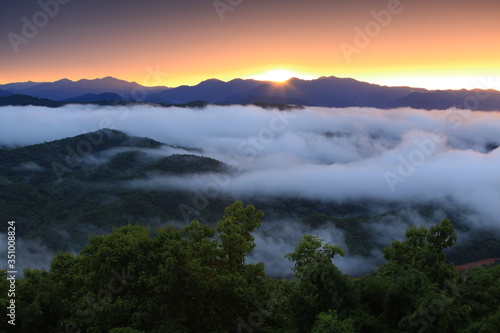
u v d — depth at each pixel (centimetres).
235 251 1891
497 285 1967
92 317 1711
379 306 1959
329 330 1557
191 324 1812
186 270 1714
